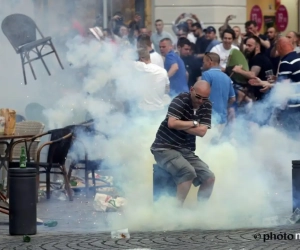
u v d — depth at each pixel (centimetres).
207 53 3428
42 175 3384
